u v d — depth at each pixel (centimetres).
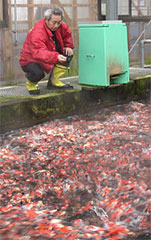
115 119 608
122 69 680
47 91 634
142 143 491
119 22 664
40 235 276
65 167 420
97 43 646
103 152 460
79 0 777
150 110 670
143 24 948
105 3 827
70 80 730
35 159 444
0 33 665
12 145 488
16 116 554
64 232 280
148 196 337
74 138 516
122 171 400
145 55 977
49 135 529
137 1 921
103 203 329
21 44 707
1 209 321
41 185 374
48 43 609
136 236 274
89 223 296
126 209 314
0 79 677
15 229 283
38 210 320
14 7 669
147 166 411
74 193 355
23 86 677
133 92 743
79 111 645
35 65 601
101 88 671
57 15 593
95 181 378
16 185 375
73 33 779
